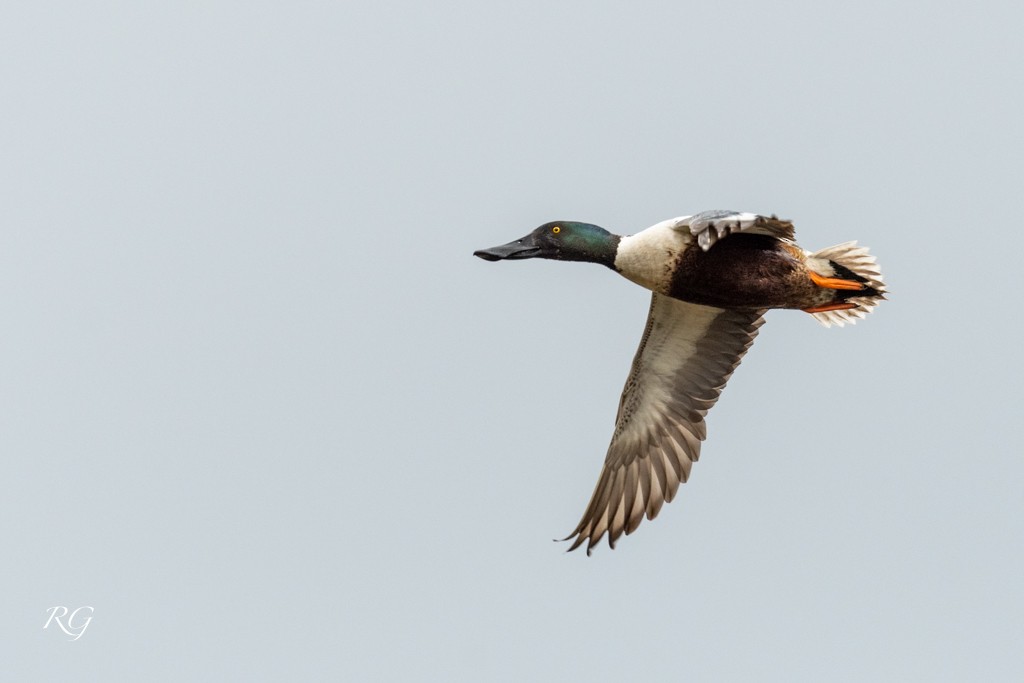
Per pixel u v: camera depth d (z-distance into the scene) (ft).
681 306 45.19
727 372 46.01
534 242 44.55
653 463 46.88
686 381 46.47
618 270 43.75
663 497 46.55
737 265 42.11
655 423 46.93
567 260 44.55
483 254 44.68
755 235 41.96
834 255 43.39
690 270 42.42
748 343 45.65
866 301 43.32
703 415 46.24
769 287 42.42
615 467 47.26
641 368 46.80
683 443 46.52
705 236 37.45
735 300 42.83
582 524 47.03
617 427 47.42
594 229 44.32
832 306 43.34
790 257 42.29
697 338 45.91
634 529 46.65
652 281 43.11
